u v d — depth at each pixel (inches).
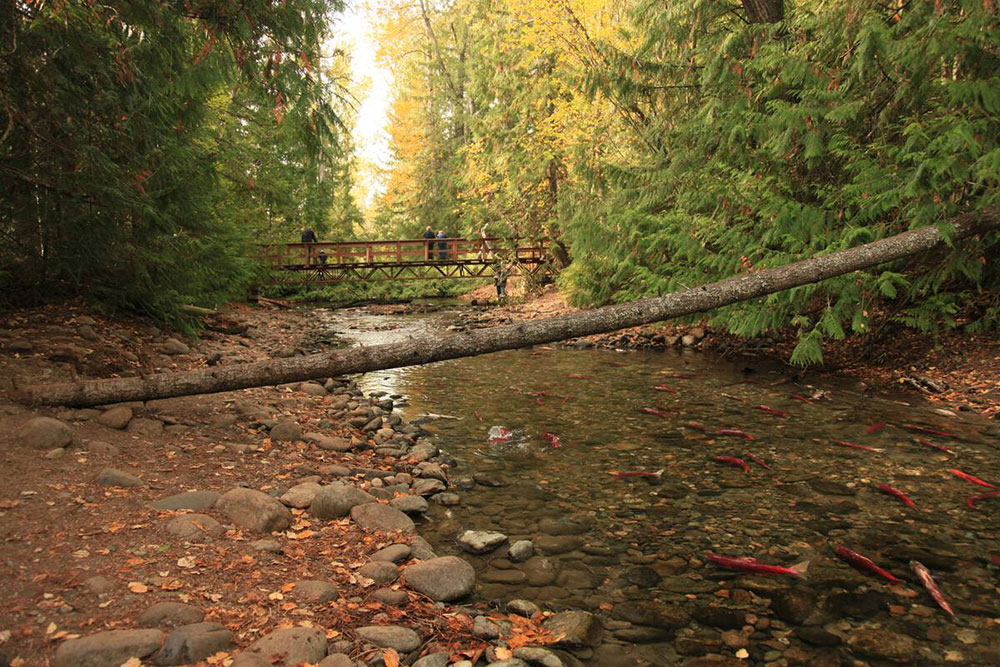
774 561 124.1
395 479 167.9
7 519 106.8
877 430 211.9
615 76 382.9
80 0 170.1
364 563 115.6
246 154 493.0
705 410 246.1
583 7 483.5
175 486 135.8
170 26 192.7
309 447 187.9
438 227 1084.5
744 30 314.2
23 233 239.8
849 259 201.5
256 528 120.3
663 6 368.2
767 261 270.5
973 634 97.8
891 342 313.4
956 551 126.0
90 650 74.9
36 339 218.8
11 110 181.5
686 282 318.7
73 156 202.5
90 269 273.4
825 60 276.8
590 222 408.5
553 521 145.9
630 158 472.1
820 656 92.6
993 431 207.2
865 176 250.2
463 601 109.7
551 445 206.2
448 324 575.2
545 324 184.4
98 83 191.6
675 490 163.8
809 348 271.4
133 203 237.6
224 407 211.3
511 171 636.1
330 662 80.7
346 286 950.4
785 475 172.7
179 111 285.9
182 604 88.9
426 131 1074.7
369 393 290.8
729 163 320.5
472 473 180.5
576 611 104.6
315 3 198.4
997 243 264.2
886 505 150.3
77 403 169.8
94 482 127.8
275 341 410.9
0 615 81.3
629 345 415.8
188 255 316.8
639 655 93.5
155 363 245.1
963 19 222.8
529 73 588.7
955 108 237.1
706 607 107.5
